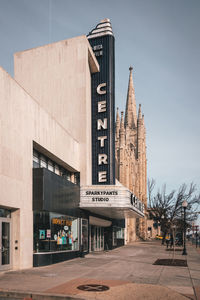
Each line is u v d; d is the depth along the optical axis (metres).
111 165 27.59
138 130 85.81
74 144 25.31
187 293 10.19
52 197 18.47
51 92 27.52
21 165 16.17
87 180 26.16
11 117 15.38
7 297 9.61
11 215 15.72
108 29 30.14
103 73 29.14
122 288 10.62
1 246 14.56
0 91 14.52
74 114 26.77
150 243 52.66
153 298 9.34
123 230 44.56
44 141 19.34
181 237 46.75
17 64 28.81
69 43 27.56
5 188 14.42
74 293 9.59
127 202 24.31
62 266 17.05
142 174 84.88
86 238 25.89
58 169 23.56
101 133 28.23
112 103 28.88
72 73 27.22
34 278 12.47
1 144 14.32
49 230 18.23
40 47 28.39
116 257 23.44
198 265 18.86
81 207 24.33
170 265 18.30
